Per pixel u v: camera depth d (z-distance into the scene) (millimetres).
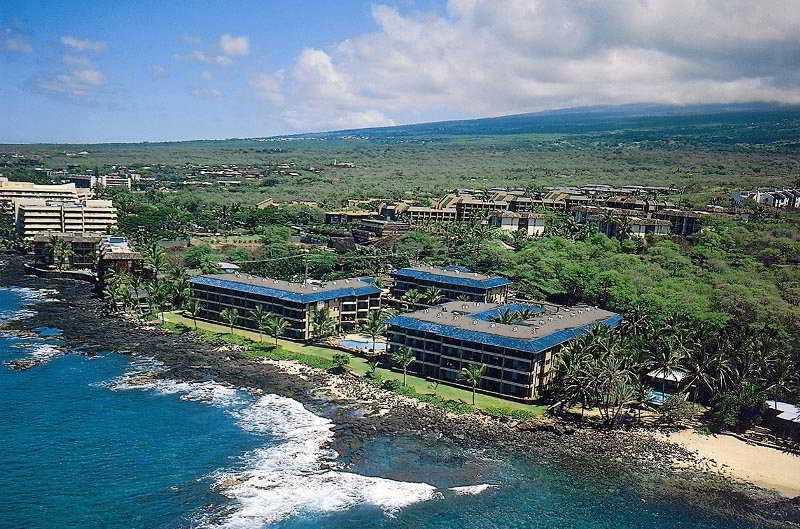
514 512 129375
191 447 150750
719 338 184250
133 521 121938
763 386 171750
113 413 167375
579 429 164625
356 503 130125
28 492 130375
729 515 130250
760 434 165625
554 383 176500
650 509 131750
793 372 181000
